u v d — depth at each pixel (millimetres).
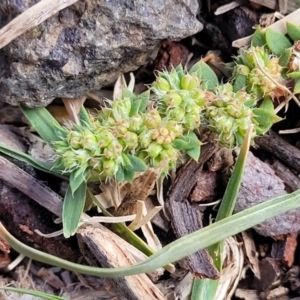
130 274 61
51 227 71
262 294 72
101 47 67
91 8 66
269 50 73
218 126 66
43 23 66
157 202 73
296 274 72
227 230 62
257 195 70
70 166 63
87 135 62
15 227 70
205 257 66
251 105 68
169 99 65
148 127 64
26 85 69
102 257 65
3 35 64
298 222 71
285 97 72
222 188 73
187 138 66
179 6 70
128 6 66
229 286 71
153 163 65
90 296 73
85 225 68
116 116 65
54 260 64
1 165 70
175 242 61
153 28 68
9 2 65
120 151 63
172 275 72
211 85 72
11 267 73
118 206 71
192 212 70
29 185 70
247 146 64
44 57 66
